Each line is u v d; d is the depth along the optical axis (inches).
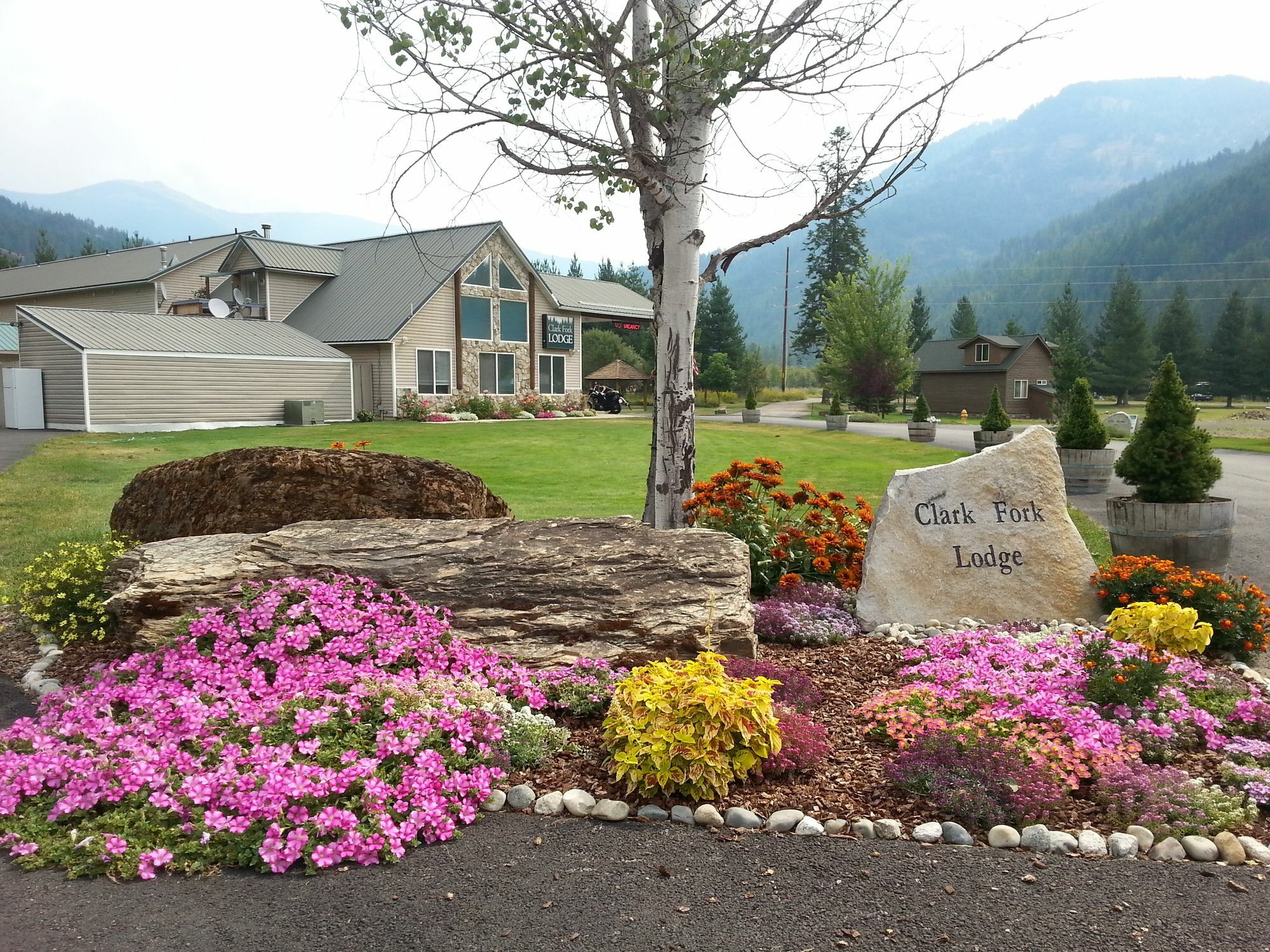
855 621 269.1
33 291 1558.8
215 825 131.3
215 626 196.1
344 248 1596.9
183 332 1135.6
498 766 157.4
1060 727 170.7
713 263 318.0
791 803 148.3
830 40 287.3
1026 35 283.6
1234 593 248.8
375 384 1321.4
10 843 132.4
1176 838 136.1
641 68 281.3
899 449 995.3
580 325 1637.6
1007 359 2321.6
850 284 2188.7
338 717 163.2
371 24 263.1
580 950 107.1
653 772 148.9
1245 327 3053.6
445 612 209.5
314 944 108.1
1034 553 277.3
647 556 227.9
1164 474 311.4
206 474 287.7
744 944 108.5
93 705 168.6
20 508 456.1
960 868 128.0
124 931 110.8
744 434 1228.5
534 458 802.8
